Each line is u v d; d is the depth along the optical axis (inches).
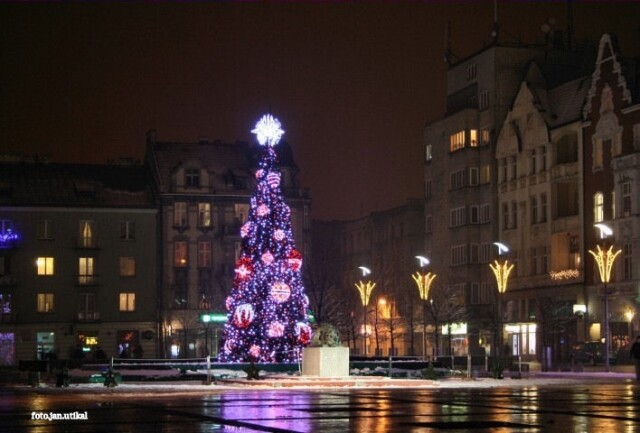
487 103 3735.2
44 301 3703.3
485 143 3737.7
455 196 3841.0
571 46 3814.0
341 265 5206.7
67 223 3747.5
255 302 2273.6
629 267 2942.9
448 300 3570.4
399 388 1718.8
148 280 3786.9
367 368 2271.2
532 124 3447.3
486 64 3745.1
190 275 3878.0
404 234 4498.0
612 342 2967.5
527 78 3607.3
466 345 3686.0
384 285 4328.3
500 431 868.0
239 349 2285.9
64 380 1830.7
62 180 3838.6
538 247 3393.2
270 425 927.0
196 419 996.6
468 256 3732.8
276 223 2303.2
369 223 4904.0
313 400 1328.7
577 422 960.9
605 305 2620.6
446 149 3924.7
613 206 3026.6
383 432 858.1
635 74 3043.8
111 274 3762.3
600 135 3102.9
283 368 2180.1
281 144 4126.5
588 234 3137.3
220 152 4069.9
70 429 885.8
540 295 3334.2
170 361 2384.4
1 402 1304.1
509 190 3577.8
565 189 3324.3
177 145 4035.4
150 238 3809.1
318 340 1850.4
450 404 1232.8
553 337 3243.1
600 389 1654.8
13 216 3708.2
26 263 3698.3
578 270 3149.6
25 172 3843.5
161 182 3882.9
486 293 3698.3
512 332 3449.8
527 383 1903.3
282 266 2283.5
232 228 3929.6
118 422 960.9
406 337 4082.2
